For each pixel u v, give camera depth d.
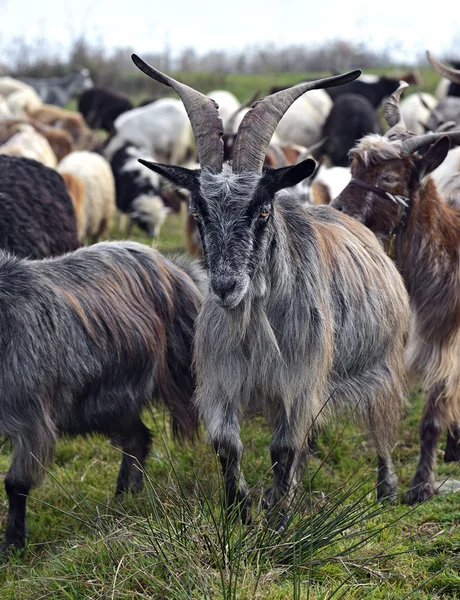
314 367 8.00
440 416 9.54
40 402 8.20
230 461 8.01
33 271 8.68
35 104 37.34
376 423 9.19
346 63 61.72
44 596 6.83
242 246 7.28
